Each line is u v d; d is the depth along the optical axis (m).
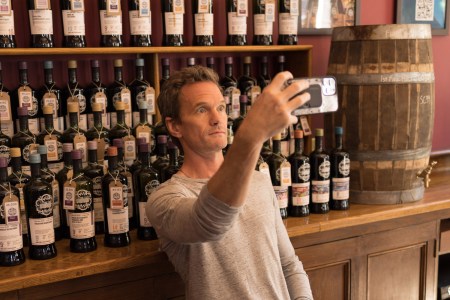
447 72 3.59
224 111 1.67
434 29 3.48
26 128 2.17
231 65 2.77
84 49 2.30
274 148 2.40
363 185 2.65
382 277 2.60
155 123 2.56
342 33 2.64
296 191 2.43
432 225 2.71
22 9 2.45
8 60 2.44
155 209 1.55
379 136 2.58
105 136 2.28
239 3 2.67
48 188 1.92
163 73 2.59
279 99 1.22
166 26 2.55
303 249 2.36
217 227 1.33
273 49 2.75
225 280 1.65
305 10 3.06
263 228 1.71
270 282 1.69
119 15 2.40
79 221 1.98
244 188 1.29
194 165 1.70
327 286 2.45
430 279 2.74
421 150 2.65
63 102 2.41
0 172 1.85
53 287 1.85
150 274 2.01
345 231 2.46
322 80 1.91
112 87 2.46
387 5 3.35
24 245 2.07
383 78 2.54
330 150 2.66
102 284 1.93
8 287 1.75
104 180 2.03
